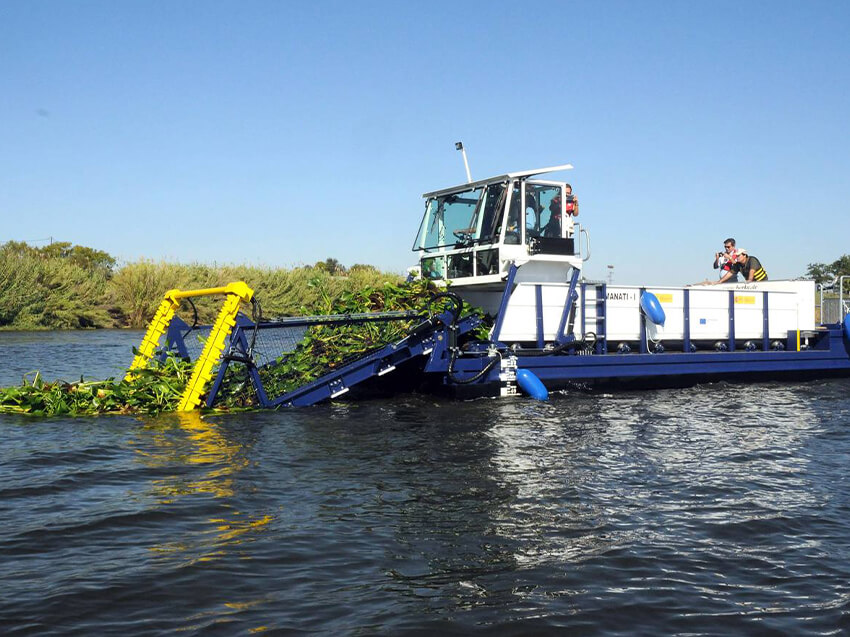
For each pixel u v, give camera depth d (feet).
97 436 26.35
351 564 14.76
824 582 14.30
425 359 37.22
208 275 128.57
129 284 126.21
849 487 21.45
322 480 21.07
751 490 20.94
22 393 32.12
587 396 39.52
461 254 41.81
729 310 46.57
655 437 28.43
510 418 31.86
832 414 34.88
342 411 33.01
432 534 16.69
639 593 13.64
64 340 89.04
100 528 16.49
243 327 32.40
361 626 12.01
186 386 32.96
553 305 40.42
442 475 21.88
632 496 20.07
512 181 39.52
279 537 16.21
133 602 12.70
